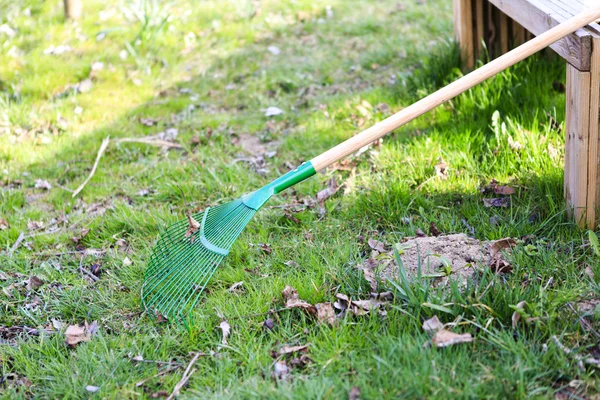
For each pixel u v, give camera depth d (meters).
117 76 4.71
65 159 4.02
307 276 3.04
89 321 3.05
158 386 2.77
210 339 2.89
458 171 3.48
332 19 5.30
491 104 3.73
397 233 3.22
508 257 2.97
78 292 3.15
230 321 2.93
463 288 2.87
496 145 3.53
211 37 5.12
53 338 2.97
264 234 3.32
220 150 3.94
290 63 4.72
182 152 3.99
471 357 2.69
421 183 3.46
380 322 2.84
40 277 3.24
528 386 2.59
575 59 2.97
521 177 3.35
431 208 3.31
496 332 2.72
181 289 3.01
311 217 3.38
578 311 2.78
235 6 5.62
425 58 4.32
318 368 2.73
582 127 3.00
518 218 3.20
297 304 2.92
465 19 4.02
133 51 4.76
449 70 4.09
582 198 3.07
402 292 2.86
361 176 3.56
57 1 5.79
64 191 3.78
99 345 2.90
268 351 2.82
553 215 3.15
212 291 3.08
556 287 2.88
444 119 3.80
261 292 3.03
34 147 4.14
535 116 3.55
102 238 3.46
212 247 3.05
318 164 3.04
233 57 4.84
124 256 3.31
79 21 5.44
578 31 2.97
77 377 2.80
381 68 4.53
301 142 3.93
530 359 2.65
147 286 3.10
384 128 3.02
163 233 3.25
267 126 4.12
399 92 4.15
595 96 2.97
